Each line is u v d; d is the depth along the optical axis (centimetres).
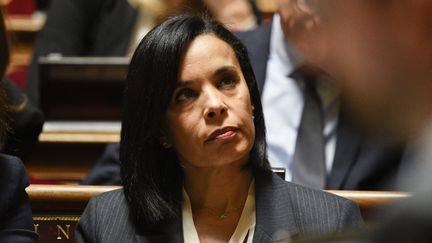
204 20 331
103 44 851
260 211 323
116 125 674
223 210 330
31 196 377
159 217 323
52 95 673
